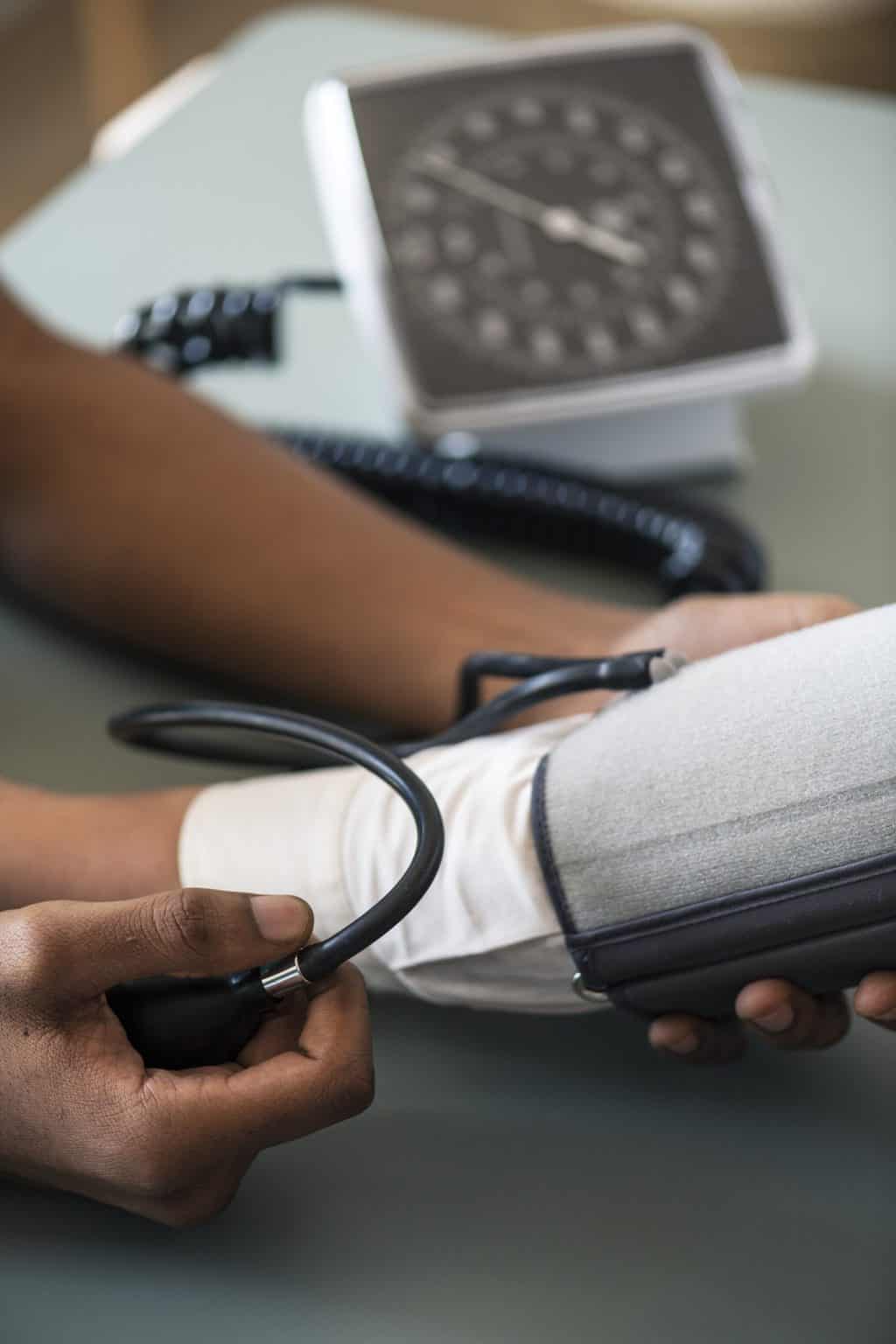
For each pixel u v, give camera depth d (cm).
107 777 87
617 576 103
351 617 89
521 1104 70
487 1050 73
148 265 125
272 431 109
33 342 96
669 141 108
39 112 280
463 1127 69
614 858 59
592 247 104
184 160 138
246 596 90
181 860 70
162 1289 62
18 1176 64
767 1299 62
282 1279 62
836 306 123
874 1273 63
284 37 154
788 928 57
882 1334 60
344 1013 59
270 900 56
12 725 90
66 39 296
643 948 59
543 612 90
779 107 146
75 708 91
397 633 89
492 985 65
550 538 104
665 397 102
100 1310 61
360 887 65
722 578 96
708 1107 70
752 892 57
